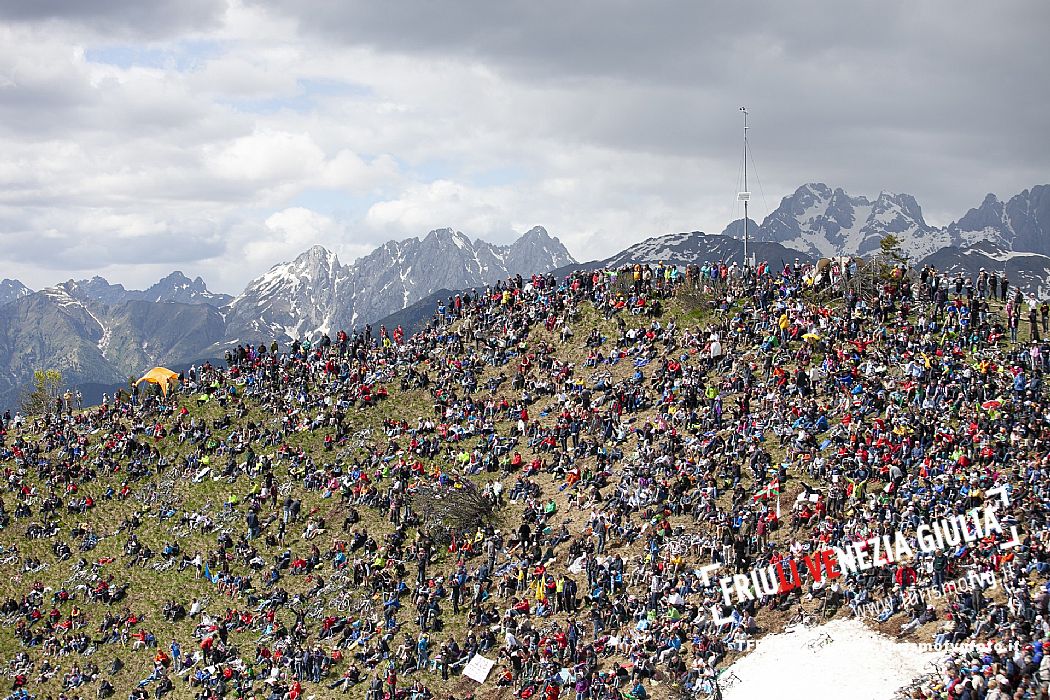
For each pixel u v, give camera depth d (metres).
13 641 107.81
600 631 84.81
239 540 114.81
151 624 106.38
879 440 94.88
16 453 134.62
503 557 99.75
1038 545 75.38
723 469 99.75
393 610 98.19
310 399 133.75
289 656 94.62
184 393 141.75
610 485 105.38
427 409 128.38
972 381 102.81
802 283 133.12
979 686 63.56
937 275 127.00
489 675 86.19
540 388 125.12
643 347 126.19
